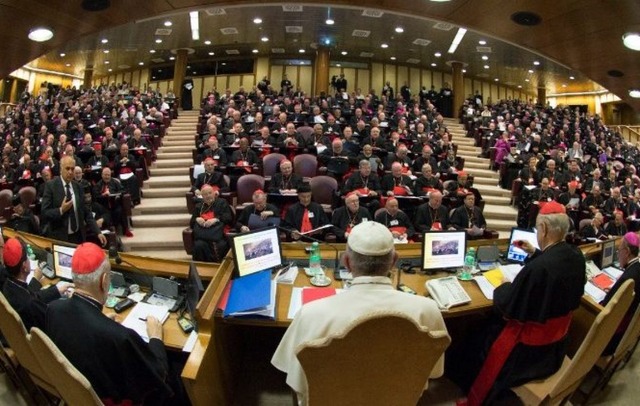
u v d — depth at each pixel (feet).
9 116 47.80
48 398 8.50
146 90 58.23
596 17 13.51
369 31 43.96
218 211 17.15
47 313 6.18
